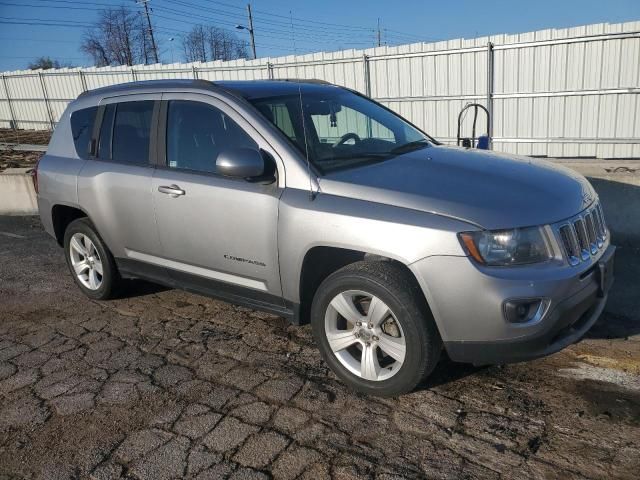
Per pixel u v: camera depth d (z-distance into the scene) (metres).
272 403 3.38
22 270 6.35
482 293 2.93
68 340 4.42
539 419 3.10
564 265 3.04
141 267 4.65
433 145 4.35
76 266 5.27
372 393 3.38
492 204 3.07
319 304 3.48
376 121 4.44
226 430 3.14
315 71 13.26
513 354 3.02
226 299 4.13
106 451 3.02
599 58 10.39
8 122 21.78
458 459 2.82
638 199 6.06
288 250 3.52
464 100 11.56
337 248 3.47
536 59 10.83
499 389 3.41
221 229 3.86
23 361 4.11
